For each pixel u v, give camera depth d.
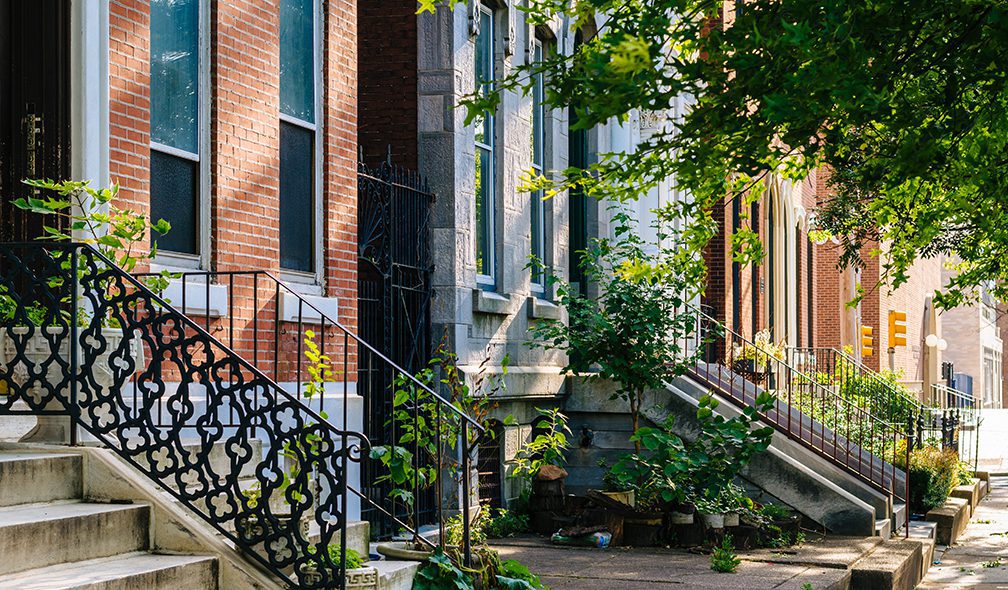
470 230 14.55
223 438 9.27
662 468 13.75
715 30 7.63
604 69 5.91
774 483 15.12
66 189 7.98
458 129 14.37
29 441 7.98
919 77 8.62
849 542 14.11
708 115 7.46
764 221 26.16
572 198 18.55
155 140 9.51
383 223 12.97
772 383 22.55
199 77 9.97
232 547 7.55
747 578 11.41
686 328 15.41
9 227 8.80
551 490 14.56
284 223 11.05
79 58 8.71
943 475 18.80
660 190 19.61
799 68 6.98
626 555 12.88
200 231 9.91
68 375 7.54
